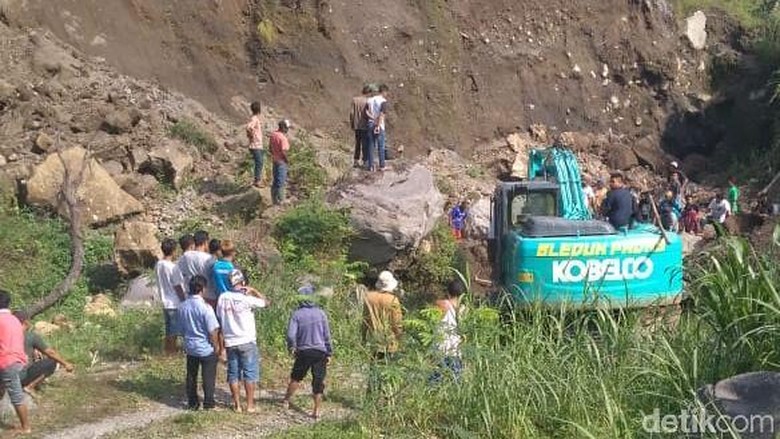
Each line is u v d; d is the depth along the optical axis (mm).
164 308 13164
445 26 28453
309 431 10094
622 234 12648
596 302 11109
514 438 9453
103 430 10359
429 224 18875
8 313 10242
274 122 24219
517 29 29844
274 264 15836
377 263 18266
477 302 12453
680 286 12398
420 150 26656
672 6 32312
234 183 19734
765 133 30234
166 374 12609
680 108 30828
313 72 25750
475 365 10055
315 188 19750
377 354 10875
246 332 11055
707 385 9102
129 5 23734
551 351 10188
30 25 21469
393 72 27078
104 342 13852
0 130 18969
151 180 19188
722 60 31750
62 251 16922
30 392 11172
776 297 9281
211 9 25047
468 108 28125
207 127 21969
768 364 9430
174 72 23641
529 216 13750
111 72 21812
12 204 17594
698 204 27141
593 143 29281
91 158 18219
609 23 31125
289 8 26094
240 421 10711
